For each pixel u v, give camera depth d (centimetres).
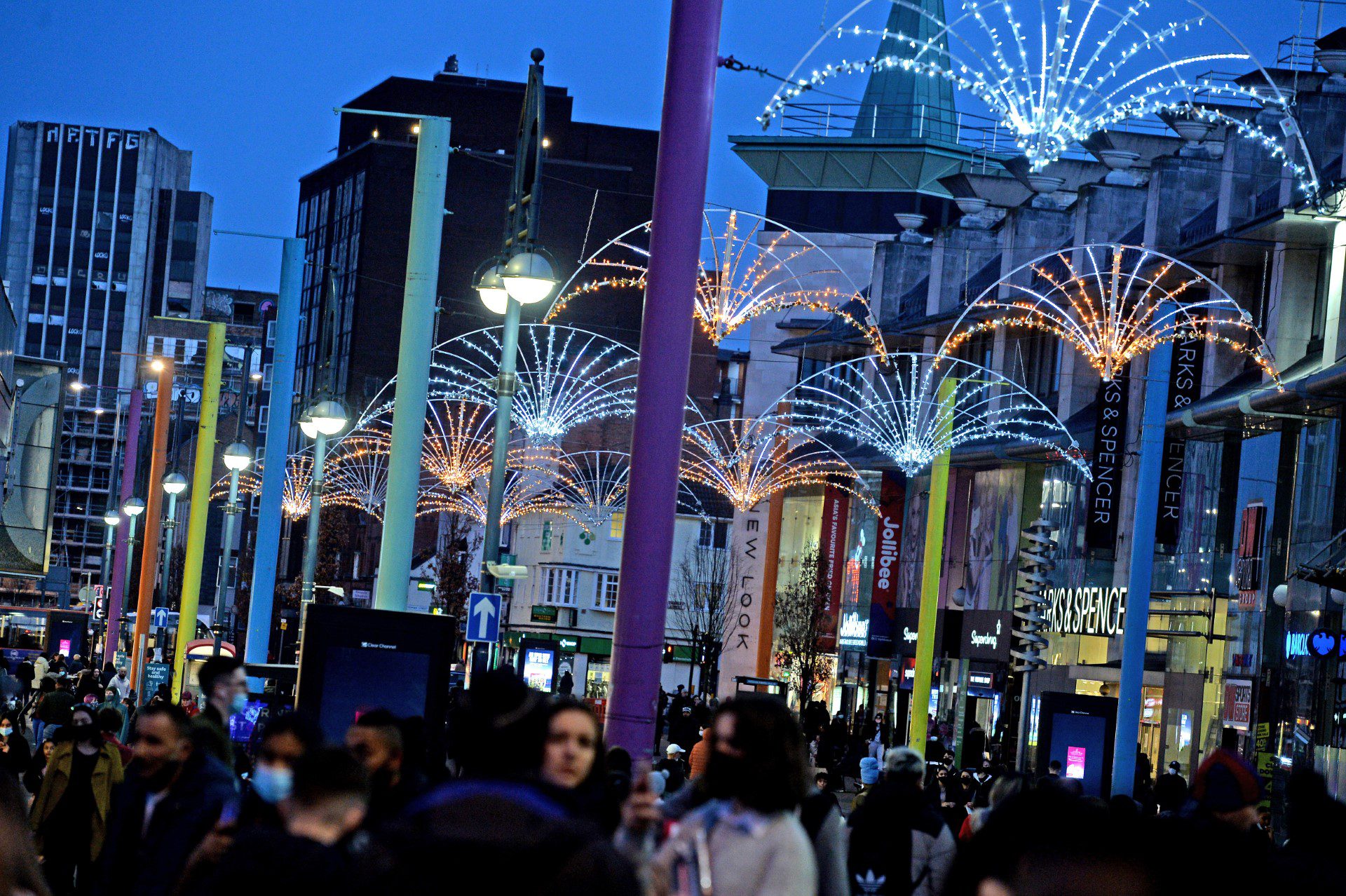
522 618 9038
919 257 6306
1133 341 4141
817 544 6706
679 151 1112
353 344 11712
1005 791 1063
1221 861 293
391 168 11838
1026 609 4738
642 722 1082
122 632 6875
